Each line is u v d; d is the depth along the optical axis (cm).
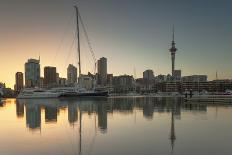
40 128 4112
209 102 10831
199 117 5306
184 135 3297
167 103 11069
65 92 19950
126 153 2459
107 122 4700
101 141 3006
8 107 9919
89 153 2480
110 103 11581
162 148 2623
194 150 2527
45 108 8869
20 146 2803
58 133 3603
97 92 19812
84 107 8988
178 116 5541
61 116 5962
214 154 2381
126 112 6694
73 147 2727
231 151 2475
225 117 5272
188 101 11544
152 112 6588
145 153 2450
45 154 2473
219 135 3272
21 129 4028
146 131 3647
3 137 3338
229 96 12231
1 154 2486
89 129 3916
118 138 3169
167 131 3616
